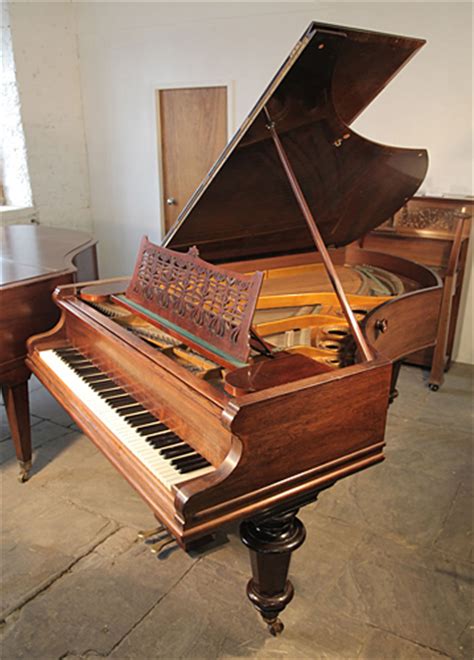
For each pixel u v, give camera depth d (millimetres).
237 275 1514
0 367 2170
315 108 1696
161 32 4617
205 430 1348
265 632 1657
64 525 2139
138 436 1468
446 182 3754
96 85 5129
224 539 2082
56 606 1751
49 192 5121
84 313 1989
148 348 1614
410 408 3213
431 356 3742
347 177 2201
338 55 1462
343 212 2500
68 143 5207
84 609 1739
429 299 2320
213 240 2260
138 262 1973
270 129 1699
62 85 5039
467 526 2170
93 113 5234
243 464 1192
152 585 1841
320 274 2842
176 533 1157
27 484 2408
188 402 1393
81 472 2500
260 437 1201
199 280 1648
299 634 1650
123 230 5480
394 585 1854
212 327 1556
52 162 5094
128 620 1698
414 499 2342
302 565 1940
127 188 5301
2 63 4652
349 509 2268
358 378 1336
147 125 4965
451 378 3682
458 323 3928
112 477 2465
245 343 1432
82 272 3154
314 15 3920
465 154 3637
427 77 3621
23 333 2234
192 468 1314
